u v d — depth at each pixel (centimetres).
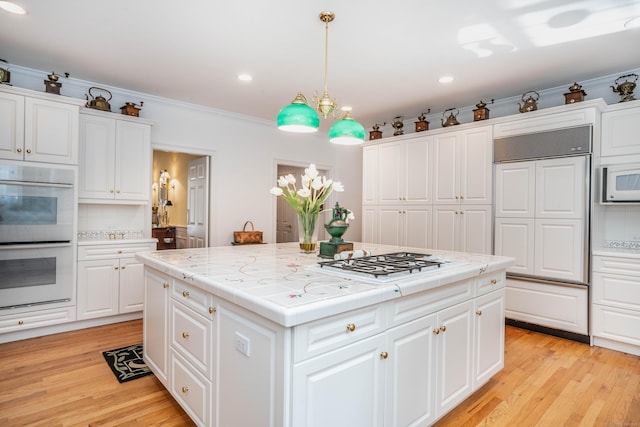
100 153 350
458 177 403
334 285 148
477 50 285
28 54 299
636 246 322
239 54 296
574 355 286
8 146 288
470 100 418
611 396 221
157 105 416
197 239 487
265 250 275
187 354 181
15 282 292
